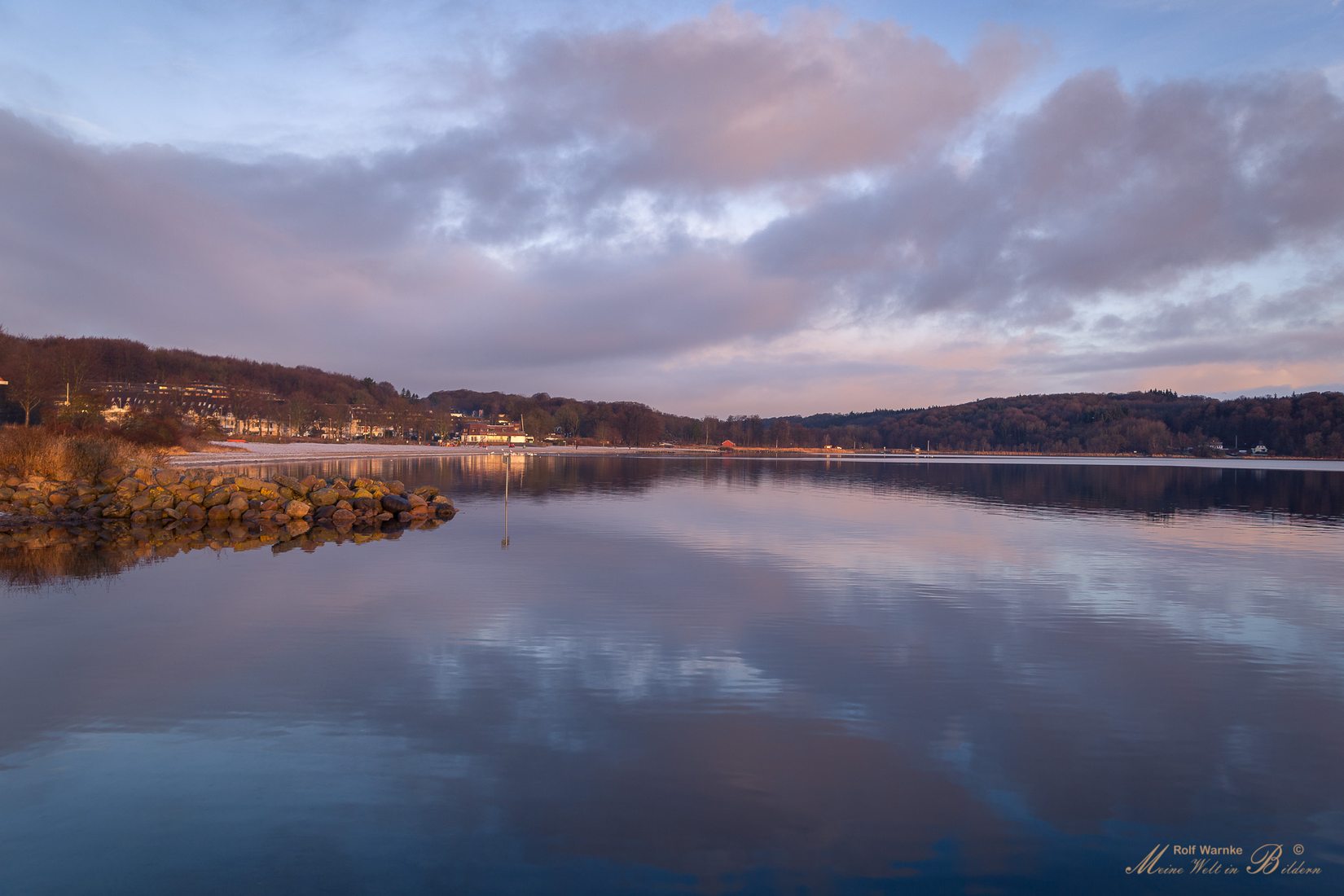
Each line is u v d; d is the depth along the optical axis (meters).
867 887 4.82
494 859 5.03
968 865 5.08
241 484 26.03
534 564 16.03
